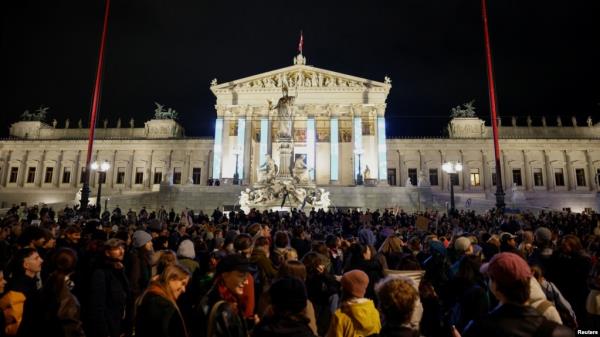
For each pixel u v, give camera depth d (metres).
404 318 4.18
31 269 6.22
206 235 13.30
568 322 6.33
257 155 72.69
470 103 86.19
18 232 11.40
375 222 27.73
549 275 7.97
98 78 34.06
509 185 75.12
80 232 10.37
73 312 5.29
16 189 78.56
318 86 71.56
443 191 75.25
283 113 38.16
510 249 9.04
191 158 79.06
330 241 10.73
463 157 76.44
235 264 5.31
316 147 72.25
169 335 4.76
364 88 71.31
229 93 72.50
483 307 5.89
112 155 79.81
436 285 8.23
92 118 32.91
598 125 82.06
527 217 27.86
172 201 47.69
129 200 48.69
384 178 68.56
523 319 3.70
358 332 4.98
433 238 11.42
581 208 65.81
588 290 7.36
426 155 77.38
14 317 5.78
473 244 9.77
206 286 7.09
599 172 74.38
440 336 6.55
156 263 8.00
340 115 73.06
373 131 72.19
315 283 7.12
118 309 6.44
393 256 9.21
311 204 36.56
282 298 4.29
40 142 80.12
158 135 85.75
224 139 71.38
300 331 4.14
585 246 11.62
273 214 27.09
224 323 4.70
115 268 6.62
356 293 5.18
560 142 75.69
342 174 71.50
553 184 74.62
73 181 78.62
